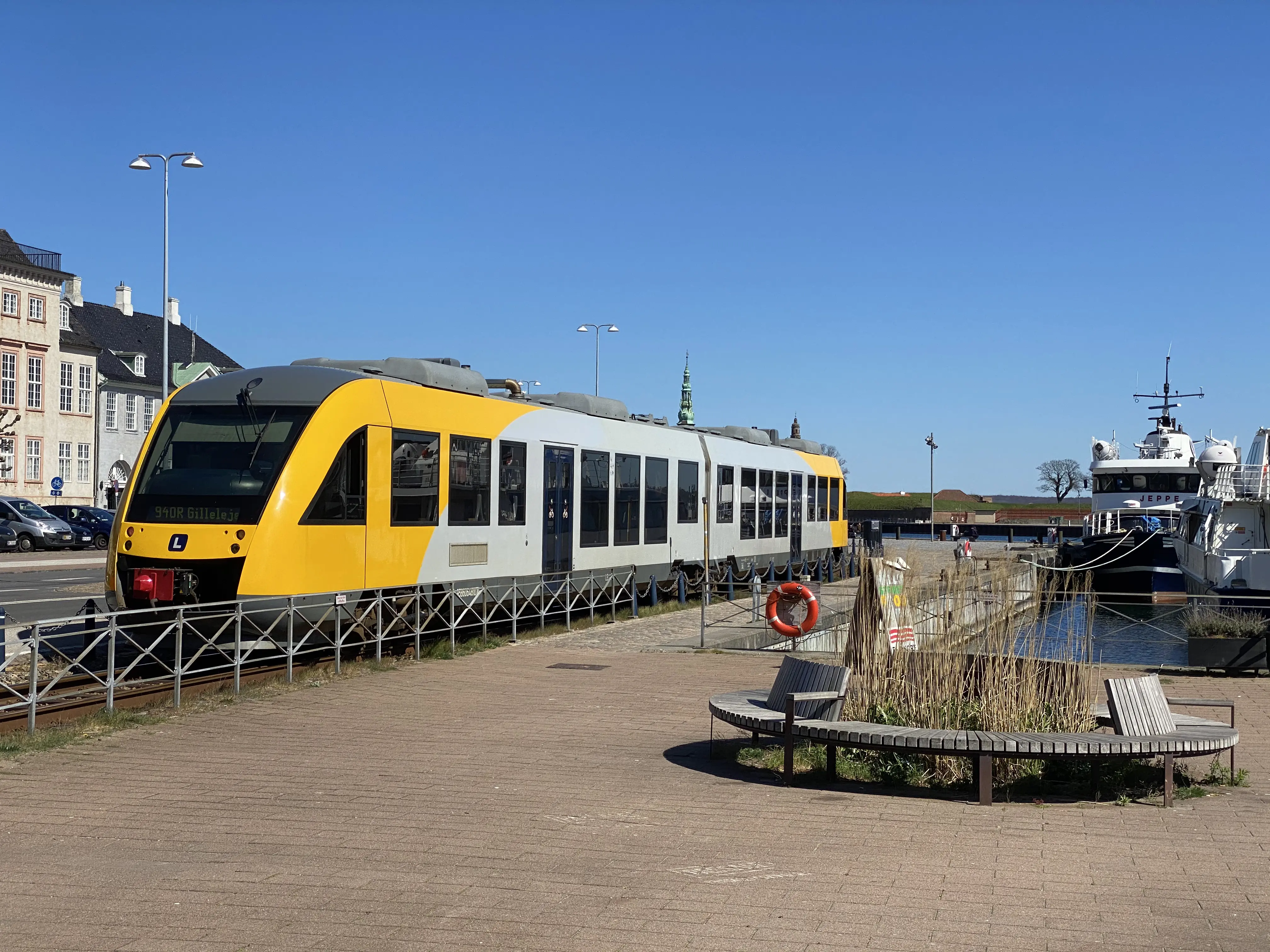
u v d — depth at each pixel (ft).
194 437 51.65
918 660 35.50
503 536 65.16
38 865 23.29
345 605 52.24
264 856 24.00
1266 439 109.70
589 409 79.66
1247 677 52.80
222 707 41.60
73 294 264.11
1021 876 22.91
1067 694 34.60
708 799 29.37
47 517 162.91
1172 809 28.89
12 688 36.09
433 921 20.22
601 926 19.97
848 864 23.72
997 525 343.46
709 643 64.85
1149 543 133.90
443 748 35.19
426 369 60.95
